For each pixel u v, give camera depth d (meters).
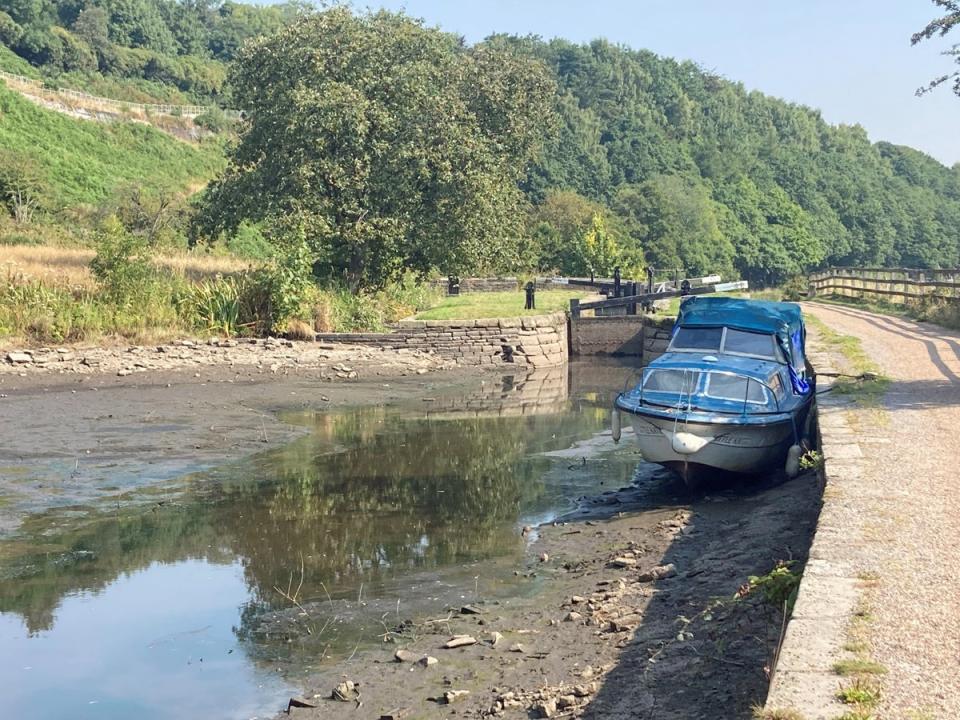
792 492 12.14
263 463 15.77
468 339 30.58
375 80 33.62
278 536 11.75
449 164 32.72
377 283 35.22
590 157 122.94
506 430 19.62
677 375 14.16
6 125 66.81
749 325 15.50
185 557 10.89
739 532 10.67
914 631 5.80
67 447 15.99
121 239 28.06
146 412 19.11
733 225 125.88
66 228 51.09
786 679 5.22
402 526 12.27
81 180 63.66
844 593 6.43
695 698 6.28
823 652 5.54
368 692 7.34
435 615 9.04
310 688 7.49
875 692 5.03
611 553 10.72
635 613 8.43
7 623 8.92
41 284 26.23
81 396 20.17
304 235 29.73
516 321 31.28
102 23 115.44
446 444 17.94
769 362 14.88
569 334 35.25
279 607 9.33
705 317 15.70
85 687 7.57
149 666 7.95
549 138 46.62
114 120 81.75
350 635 8.57
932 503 8.53
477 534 11.90
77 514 12.54
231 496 13.65
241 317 28.58
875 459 10.17
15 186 51.97
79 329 25.36
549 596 9.44
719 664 6.72
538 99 44.22
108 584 9.98
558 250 67.75
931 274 32.94
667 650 7.26
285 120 32.31
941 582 6.60
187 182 76.75
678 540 10.89
